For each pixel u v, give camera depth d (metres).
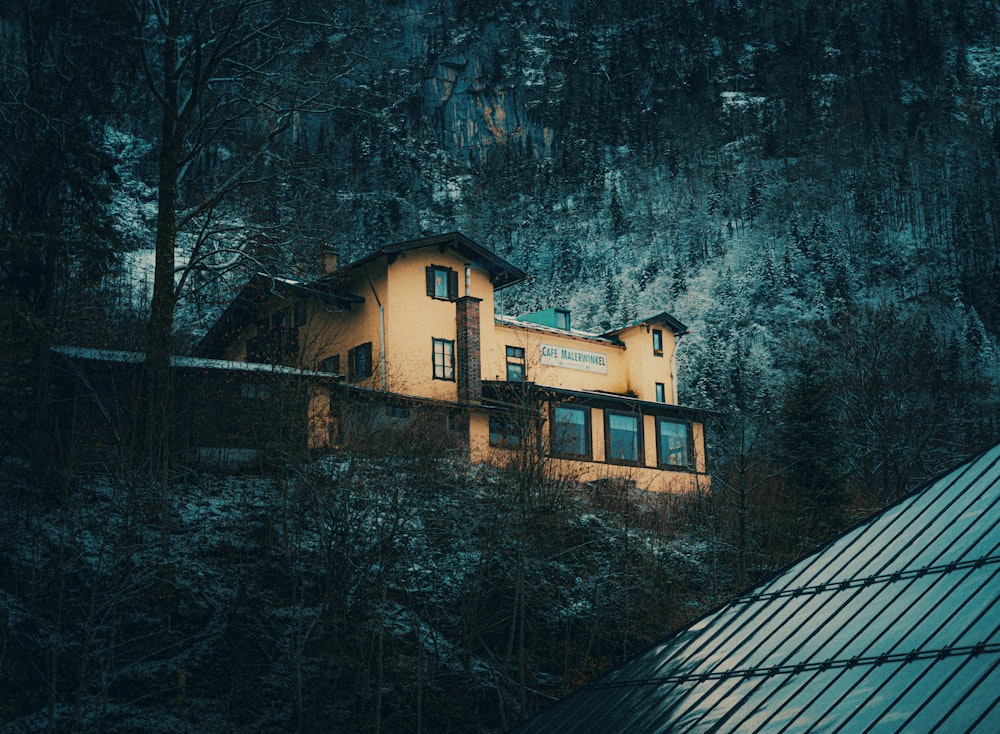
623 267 163.62
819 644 14.05
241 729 26.03
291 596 29.36
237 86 38.47
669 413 51.91
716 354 104.12
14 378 30.84
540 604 32.16
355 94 41.81
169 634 27.12
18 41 35.53
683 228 180.88
